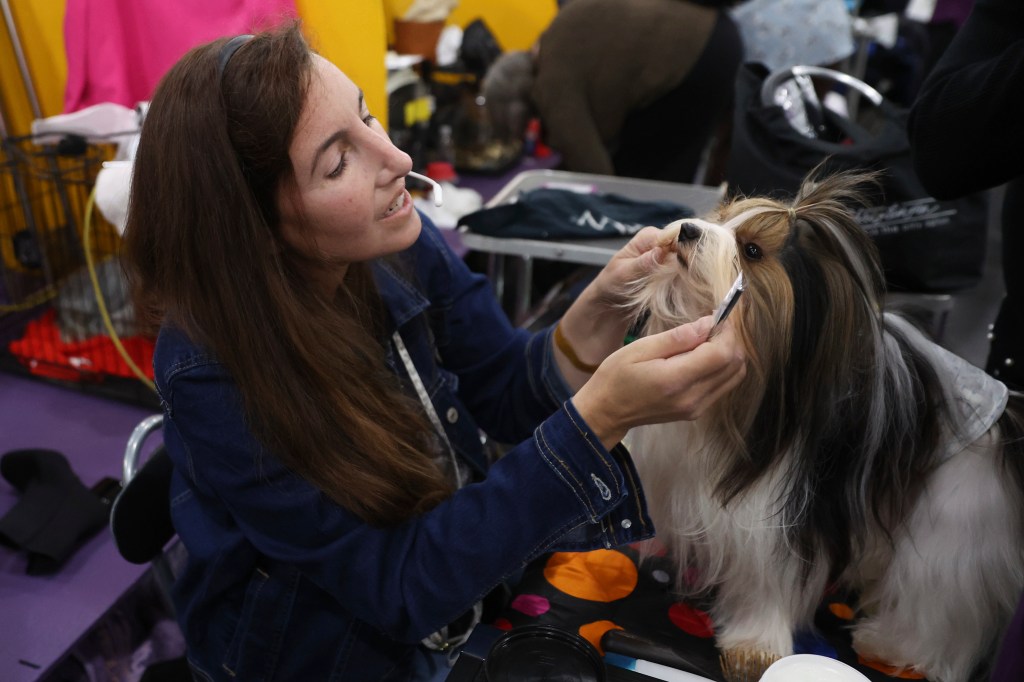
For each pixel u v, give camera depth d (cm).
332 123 90
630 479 97
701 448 114
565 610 119
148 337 108
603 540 101
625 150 305
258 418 95
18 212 230
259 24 106
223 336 93
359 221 94
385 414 104
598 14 276
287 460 96
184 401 97
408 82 279
